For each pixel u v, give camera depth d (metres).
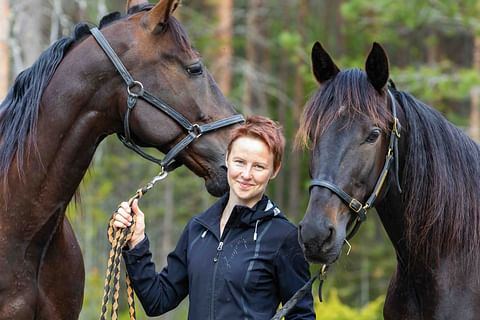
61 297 5.10
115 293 4.61
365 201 4.50
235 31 17.53
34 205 4.91
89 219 13.72
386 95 4.66
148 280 4.66
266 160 4.43
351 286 17.38
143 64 4.96
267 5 19.25
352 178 4.39
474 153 4.90
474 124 15.77
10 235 4.88
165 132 4.99
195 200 17.45
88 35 5.09
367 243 17.95
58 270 5.07
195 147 5.05
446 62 15.82
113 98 4.98
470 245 4.73
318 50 4.68
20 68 9.99
